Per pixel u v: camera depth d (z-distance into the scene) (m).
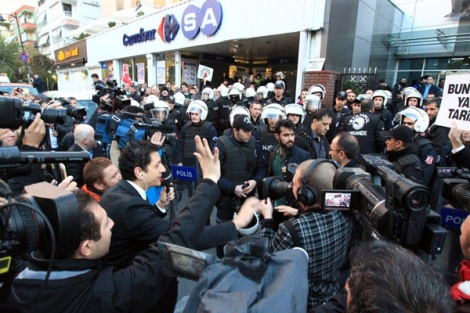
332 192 1.11
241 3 9.16
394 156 2.43
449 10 10.31
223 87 7.45
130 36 14.88
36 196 0.76
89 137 2.79
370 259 0.63
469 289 0.86
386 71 11.46
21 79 33.06
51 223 0.73
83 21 37.62
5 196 0.70
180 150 4.08
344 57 8.41
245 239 0.70
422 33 10.99
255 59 15.73
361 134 4.06
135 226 1.31
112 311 0.91
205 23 10.38
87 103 6.43
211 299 0.57
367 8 9.15
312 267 1.27
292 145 2.60
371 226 0.98
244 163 2.66
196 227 1.03
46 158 0.86
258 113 4.64
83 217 0.94
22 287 0.86
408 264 0.59
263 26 8.73
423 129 2.88
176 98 6.43
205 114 4.03
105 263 1.32
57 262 0.89
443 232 0.82
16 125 1.01
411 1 11.23
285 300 0.56
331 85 7.66
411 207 0.82
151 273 0.97
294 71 14.12
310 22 7.63
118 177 1.95
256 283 0.61
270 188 1.71
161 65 13.62
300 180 1.34
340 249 1.34
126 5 24.00
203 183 1.13
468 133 2.09
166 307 1.24
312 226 1.26
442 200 2.08
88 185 1.91
